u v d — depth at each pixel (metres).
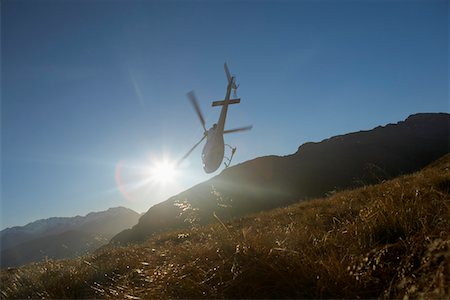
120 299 4.20
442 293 2.36
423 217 4.55
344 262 3.65
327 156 109.06
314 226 6.64
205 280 3.91
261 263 3.90
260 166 105.19
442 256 3.20
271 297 3.49
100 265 7.14
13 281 6.95
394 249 3.88
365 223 4.88
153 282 4.44
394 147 115.75
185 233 12.11
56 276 6.54
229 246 4.95
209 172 18.11
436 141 119.31
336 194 14.15
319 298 3.27
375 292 3.14
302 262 3.81
